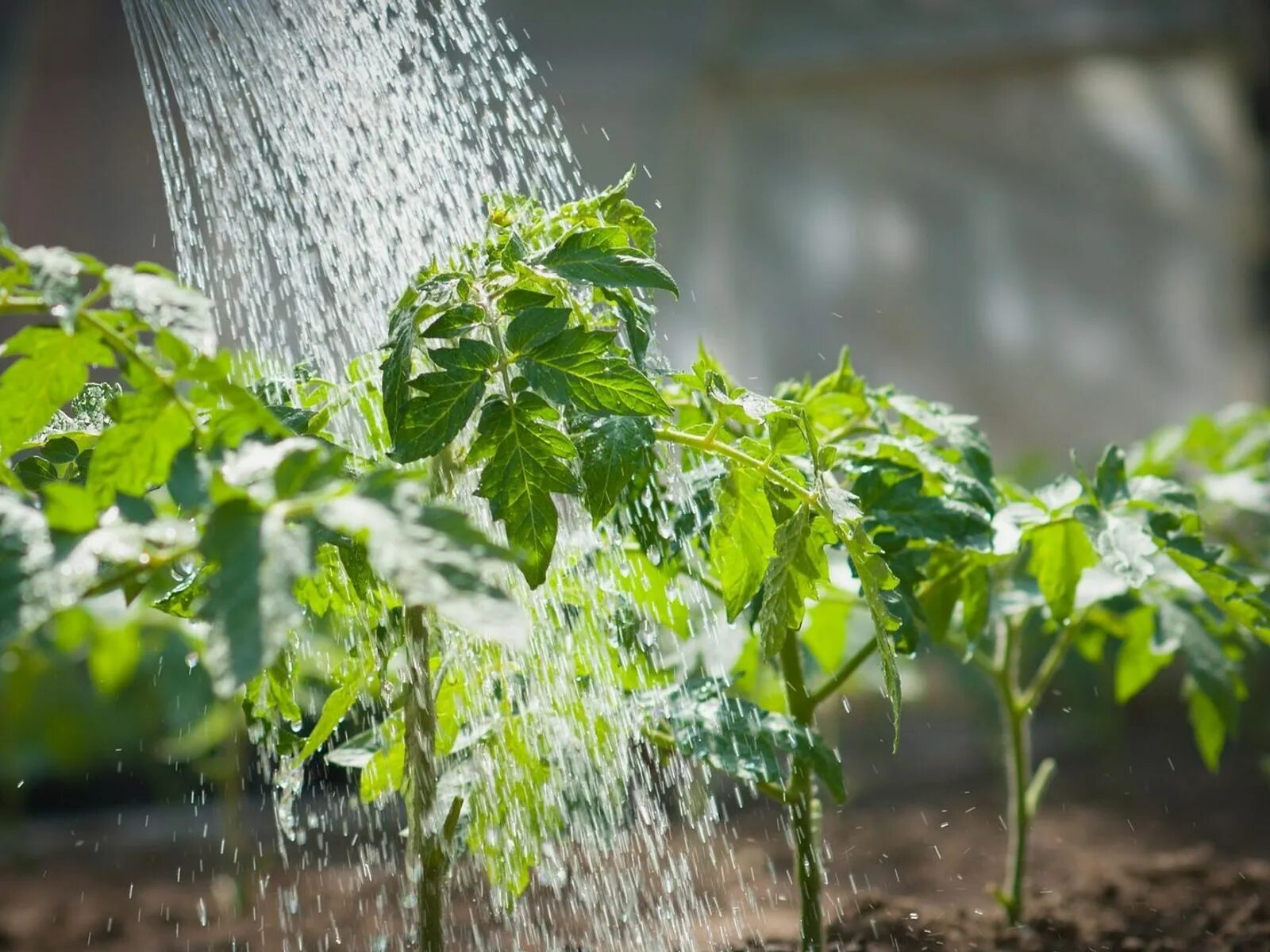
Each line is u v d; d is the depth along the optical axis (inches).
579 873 98.5
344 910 118.4
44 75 272.1
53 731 169.6
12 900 131.5
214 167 64.5
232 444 45.2
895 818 154.6
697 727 63.3
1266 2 321.4
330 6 63.1
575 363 51.4
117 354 49.6
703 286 328.2
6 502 43.7
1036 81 332.8
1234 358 325.1
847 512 55.9
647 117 326.6
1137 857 128.3
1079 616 90.9
